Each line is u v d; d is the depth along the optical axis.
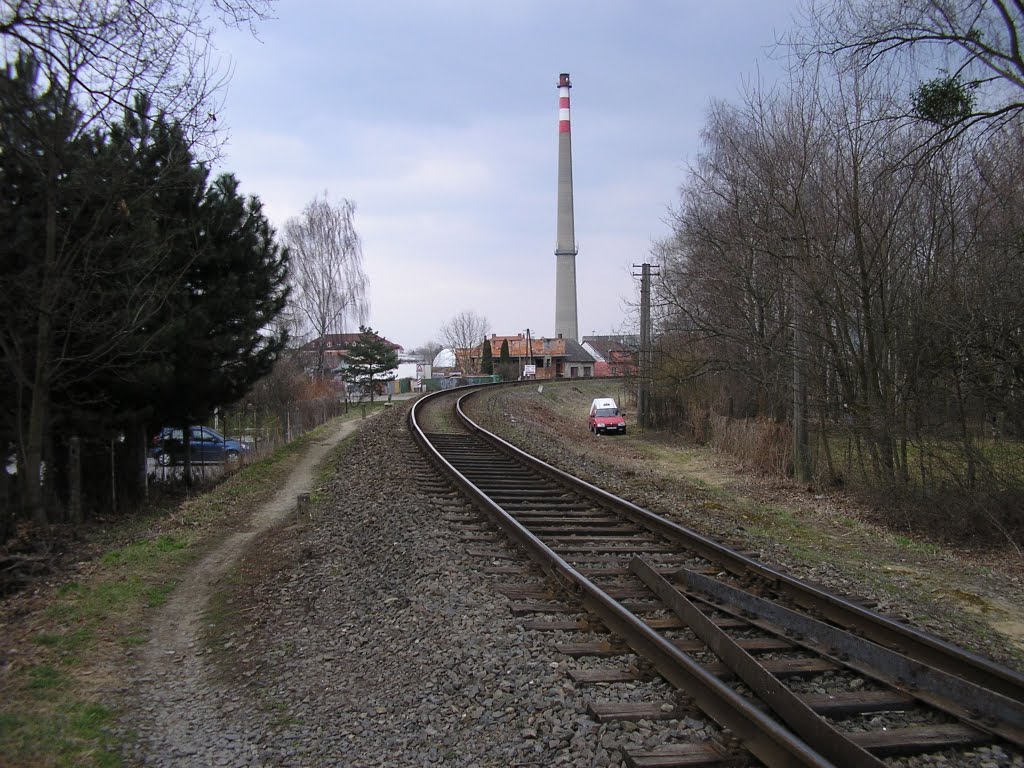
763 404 30.77
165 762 5.38
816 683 5.56
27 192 14.90
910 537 14.44
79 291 15.14
